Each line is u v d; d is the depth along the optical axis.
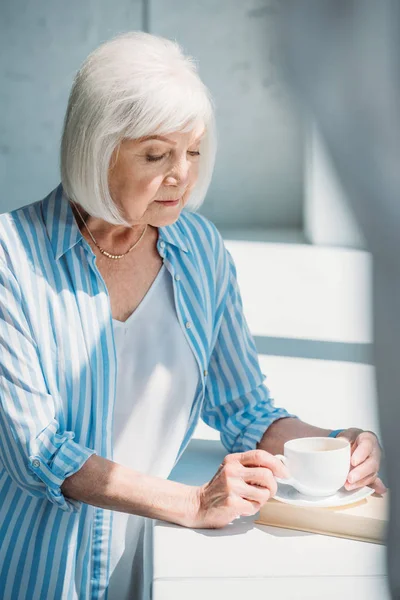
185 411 1.91
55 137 10.45
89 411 1.76
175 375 1.88
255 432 2.03
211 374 2.12
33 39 10.24
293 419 2.04
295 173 10.47
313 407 3.17
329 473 1.64
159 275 1.87
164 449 1.91
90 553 1.79
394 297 0.75
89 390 1.75
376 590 1.42
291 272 6.98
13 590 1.76
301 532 1.65
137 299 1.85
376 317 0.77
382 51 0.68
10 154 10.45
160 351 1.86
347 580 1.46
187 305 1.90
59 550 1.74
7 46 10.25
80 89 1.65
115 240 1.82
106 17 10.21
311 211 9.05
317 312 5.43
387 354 0.77
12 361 1.67
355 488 1.72
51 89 10.34
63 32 10.23
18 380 1.67
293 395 3.39
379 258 0.75
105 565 1.80
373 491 1.71
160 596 1.41
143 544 1.85
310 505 1.64
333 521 1.63
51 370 1.71
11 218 1.78
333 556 1.55
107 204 1.67
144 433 1.88
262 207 10.54
